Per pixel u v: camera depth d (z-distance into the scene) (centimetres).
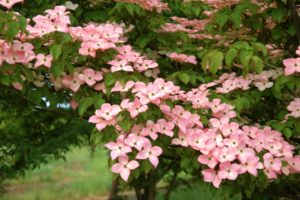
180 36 171
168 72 184
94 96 136
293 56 171
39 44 129
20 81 122
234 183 125
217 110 136
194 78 156
